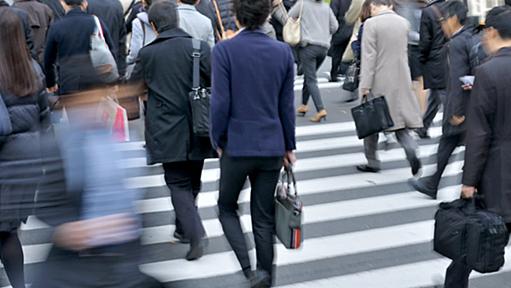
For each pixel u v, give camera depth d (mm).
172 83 5914
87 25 7102
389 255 6648
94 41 7078
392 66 8367
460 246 4977
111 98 3795
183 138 5941
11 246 5117
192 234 6336
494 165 4977
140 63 5973
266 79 5117
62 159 3246
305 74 11406
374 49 8320
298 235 5328
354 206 7914
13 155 3480
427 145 10242
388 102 8391
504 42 4992
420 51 9984
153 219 7414
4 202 3312
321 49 11234
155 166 8984
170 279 6047
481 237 4867
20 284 5164
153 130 5980
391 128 8383
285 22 11812
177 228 6758
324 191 8398
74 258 3199
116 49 9938
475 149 4953
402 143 8523
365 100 8570
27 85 5129
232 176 5277
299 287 5973
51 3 10000
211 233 7129
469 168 5000
